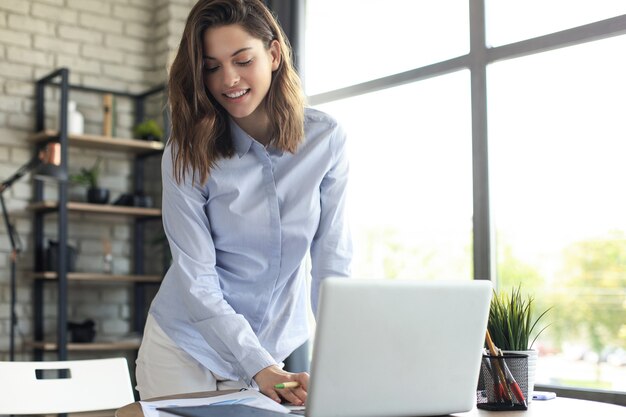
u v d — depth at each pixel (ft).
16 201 16.07
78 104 16.84
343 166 7.20
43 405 6.81
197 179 6.64
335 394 4.97
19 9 16.25
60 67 16.62
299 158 6.95
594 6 11.56
